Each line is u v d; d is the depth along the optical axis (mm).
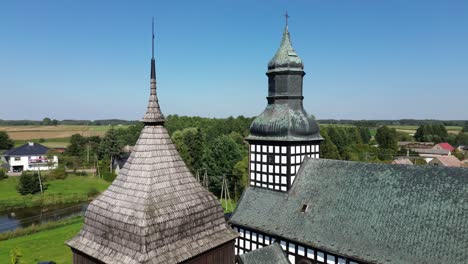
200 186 14383
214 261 13805
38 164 109500
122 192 13062
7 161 117062
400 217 23344
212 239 13680
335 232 25188
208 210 13930
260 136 32250
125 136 144250
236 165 69375
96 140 131250
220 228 14289
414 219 22734
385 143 113625
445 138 164750
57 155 112625
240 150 79938
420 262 20703
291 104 32000
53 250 43438
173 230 12422
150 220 11844
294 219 27984
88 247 12938
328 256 24781
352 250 23453
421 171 24609
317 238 25562
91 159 113312
